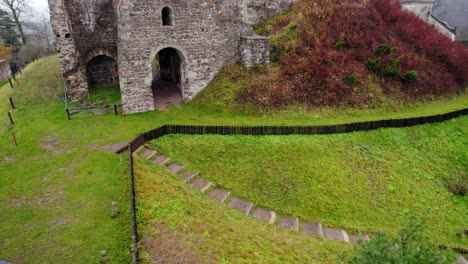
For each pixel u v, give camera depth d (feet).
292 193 53.06
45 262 33.71
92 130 63.67
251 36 80.33
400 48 93.97
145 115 70.44
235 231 39.96
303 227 48.03
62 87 87.81
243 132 62.13
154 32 68.28
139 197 42.06
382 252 26.55
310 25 89.40
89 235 37.11
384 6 103.55
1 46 154.71
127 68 68.18
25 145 58.80
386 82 85.76
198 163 55.36
